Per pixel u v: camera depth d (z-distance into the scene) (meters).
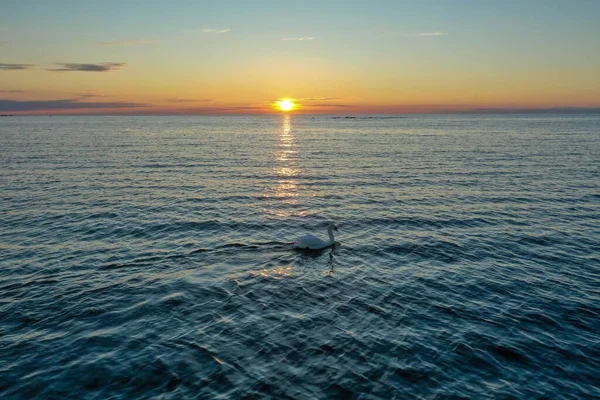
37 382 10.87
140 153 62.44
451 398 10.39
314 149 71.44
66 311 14.64
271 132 135.88
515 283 17.16
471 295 16.09
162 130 142.75
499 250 21.05
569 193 33.97
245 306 15.16
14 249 20.86
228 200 31.95
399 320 14.19
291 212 28.64
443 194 33.81
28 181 38.19
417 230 24.45
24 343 12.66
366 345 12.66
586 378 11.19
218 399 10.28
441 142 84.25
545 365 11.73
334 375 11.23
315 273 18.28
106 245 21.59
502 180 39.56
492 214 27.73
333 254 20.64
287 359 11.94
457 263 19.36
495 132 120.00
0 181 37.97
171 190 35.19
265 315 14.51
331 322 14.05
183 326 13.74
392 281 17.42
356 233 24.03
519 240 22.55
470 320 14.18
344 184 38.28
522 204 30.44
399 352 12.29
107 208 28.95
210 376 11.16
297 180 40.34
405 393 10.55
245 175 43.12
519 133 113.31
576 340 12.98
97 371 11.35
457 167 47.91
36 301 15.36
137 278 17.52
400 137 103.12
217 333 13.31
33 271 18.14
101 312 14.62
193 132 131.62
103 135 106.94
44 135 103.88
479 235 23.41
